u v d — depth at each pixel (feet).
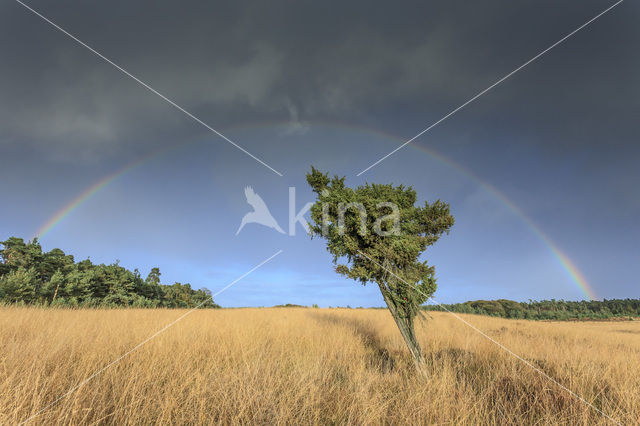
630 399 15.06
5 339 20.98
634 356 24.76
